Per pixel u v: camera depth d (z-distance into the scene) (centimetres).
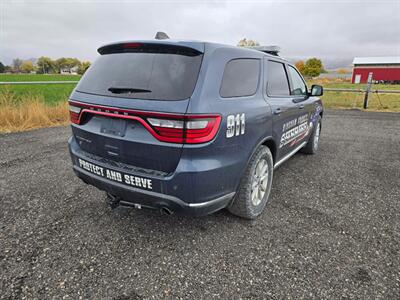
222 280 206
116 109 217
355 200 334
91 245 244
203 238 255
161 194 213
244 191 262
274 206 317
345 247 243
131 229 269
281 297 191
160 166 214
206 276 210
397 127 814
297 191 358
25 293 192
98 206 312
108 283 202
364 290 196
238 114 230
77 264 221
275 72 328
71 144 282
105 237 256
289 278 208
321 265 221
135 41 232
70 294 192
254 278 208
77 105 254
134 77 223
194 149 201
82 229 268
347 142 630
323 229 271
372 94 1966
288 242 250
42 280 204
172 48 222
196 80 206
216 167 213
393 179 401
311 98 462
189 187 206
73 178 389
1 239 250
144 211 303
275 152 319
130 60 236
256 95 273
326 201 330
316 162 480
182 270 215
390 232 267
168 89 206
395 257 231
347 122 900
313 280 206
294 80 392
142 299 189
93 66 267
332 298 190
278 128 311
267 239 255
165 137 203
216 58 223
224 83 228
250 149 253
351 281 204
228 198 239
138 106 207
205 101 203
